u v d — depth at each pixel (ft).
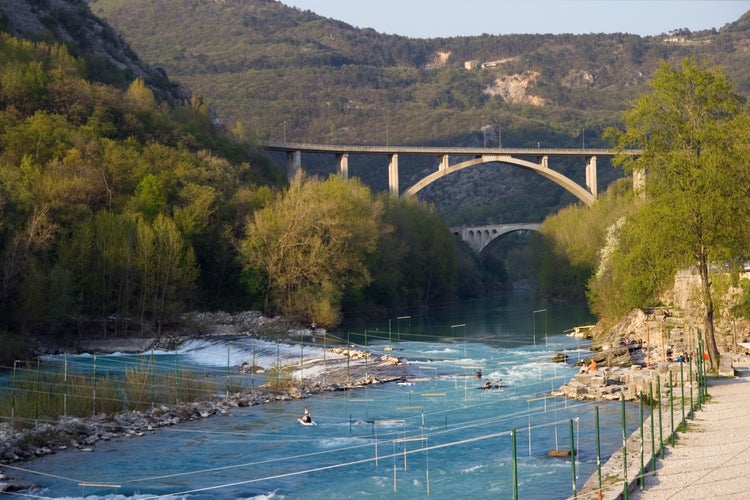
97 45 560.61
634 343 223.51
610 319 271.28
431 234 469.57
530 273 541.34
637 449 111.24
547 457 123.65
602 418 144.15
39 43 459.32
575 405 156.87
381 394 177.68
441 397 172.65
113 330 288.30
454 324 341.00
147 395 163.94
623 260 173.17
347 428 147.33
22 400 152.46
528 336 288.92
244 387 184.34
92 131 375.25
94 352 265.95
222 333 297.74
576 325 323.16
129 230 296.10
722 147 164.25
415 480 115.65
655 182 170.09
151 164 358.43
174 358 251.80
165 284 294.87
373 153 549.13
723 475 97.35
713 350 162.30
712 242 161.48
